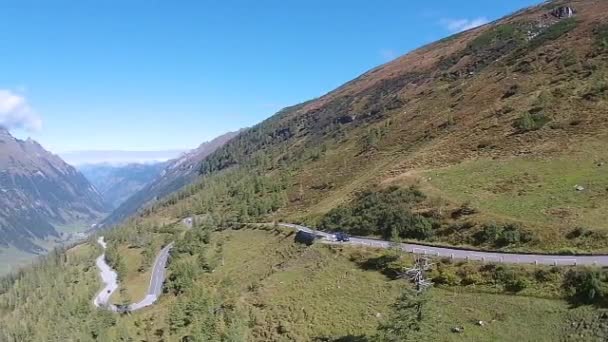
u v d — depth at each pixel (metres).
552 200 71.25
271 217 136.00
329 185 142.88
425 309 48.31
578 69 124.38
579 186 72.94
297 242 96.38
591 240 59.19
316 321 60.56
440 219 77.06
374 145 154.62
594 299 48.59
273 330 61.72
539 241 62.41
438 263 63.66
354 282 67.44
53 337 107.50
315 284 70.81
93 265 176.75
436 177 93.62
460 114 138.62
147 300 116.12
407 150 134.38
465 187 84.94
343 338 55.31
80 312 118.38
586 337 44.47
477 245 67.50
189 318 78.44
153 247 165.75
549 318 48.62
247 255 109.19
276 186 164.12
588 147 86.19
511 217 69.38
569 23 163.00
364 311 59.56
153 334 84.62
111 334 92.25
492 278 57.09
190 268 110.31
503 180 83.25
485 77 159.62
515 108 118.94
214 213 174.38
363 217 91.44
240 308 70.75
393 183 97.44
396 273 66.06
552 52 144.00
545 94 112.25
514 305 51.94
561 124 99.38
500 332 48.75
